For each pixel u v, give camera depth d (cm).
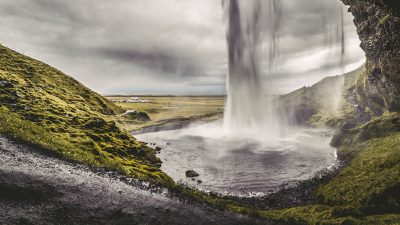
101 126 6631
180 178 5616
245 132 12950
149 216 2366
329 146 9000
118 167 3669
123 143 6284
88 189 2597
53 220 2012
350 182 4494
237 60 18150
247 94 17938
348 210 3416
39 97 7094
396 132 6400
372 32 7756
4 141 3175
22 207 2081
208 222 2492
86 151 4403
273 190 5112
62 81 11375
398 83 7612
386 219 3150
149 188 2995
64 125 5584
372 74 9381
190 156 7719
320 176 5803
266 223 2742
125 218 2252
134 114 14175
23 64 10438
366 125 7550
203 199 3044
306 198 4588
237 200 4406
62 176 2730
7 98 6091
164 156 7412
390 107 9075
